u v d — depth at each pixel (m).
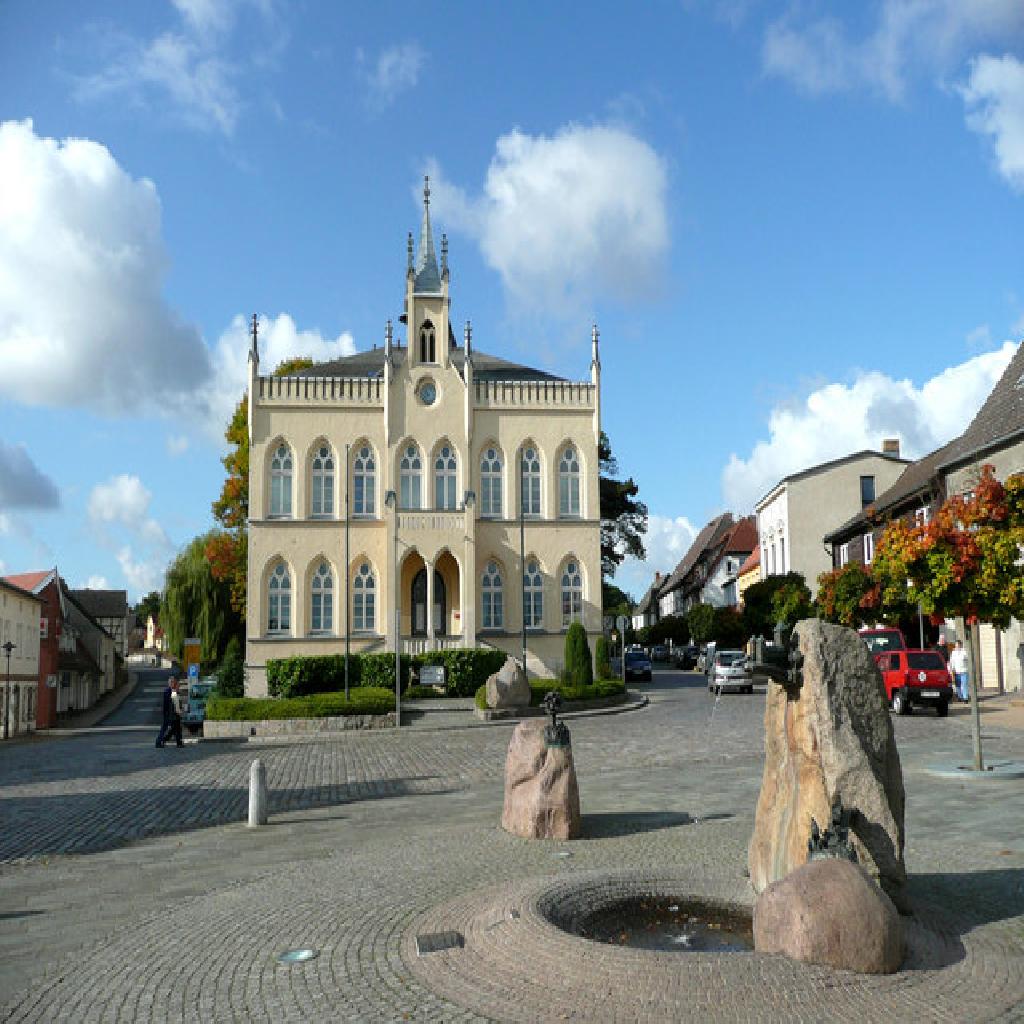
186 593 64.19
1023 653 34.25
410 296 52.50
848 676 8.02
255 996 6.86
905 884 7.68
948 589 16.95
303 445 50.72
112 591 121.62
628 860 10.78
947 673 30.36
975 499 17.38
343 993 6.79
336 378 51.34
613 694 40.19
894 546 17.64
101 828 14.95
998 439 33.78
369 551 50.31
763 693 45.34
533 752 12.61
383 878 10.23
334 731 32.75
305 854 12.37
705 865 10.36
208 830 14.57
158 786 20.02
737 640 65.44
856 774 7.69
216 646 63.97
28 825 15.35
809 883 6.61
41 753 30.97
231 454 65.56
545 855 11.16
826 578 38.31
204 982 7.23
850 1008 5.96
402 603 52.94
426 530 49.56
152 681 110.56
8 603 51.44
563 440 52.84
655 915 8.24
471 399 51.84
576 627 41.56
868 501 63.72
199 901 9.88
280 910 9.12
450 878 10.09
